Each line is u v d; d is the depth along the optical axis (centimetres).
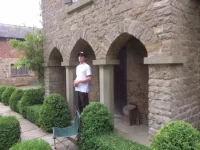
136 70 535
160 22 322
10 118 438
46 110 516
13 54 1589
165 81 321
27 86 1619
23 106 673
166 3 312
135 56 536
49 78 722
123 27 388
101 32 447
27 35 761
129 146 318
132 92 551
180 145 233
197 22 385
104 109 395
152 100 343
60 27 617
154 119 340
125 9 382
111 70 461
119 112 612
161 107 328
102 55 448
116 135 374
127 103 569
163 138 244
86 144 374
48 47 704
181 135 238
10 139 411
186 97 356
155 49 332
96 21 461
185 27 347
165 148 237
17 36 1603
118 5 398
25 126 580
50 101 518
